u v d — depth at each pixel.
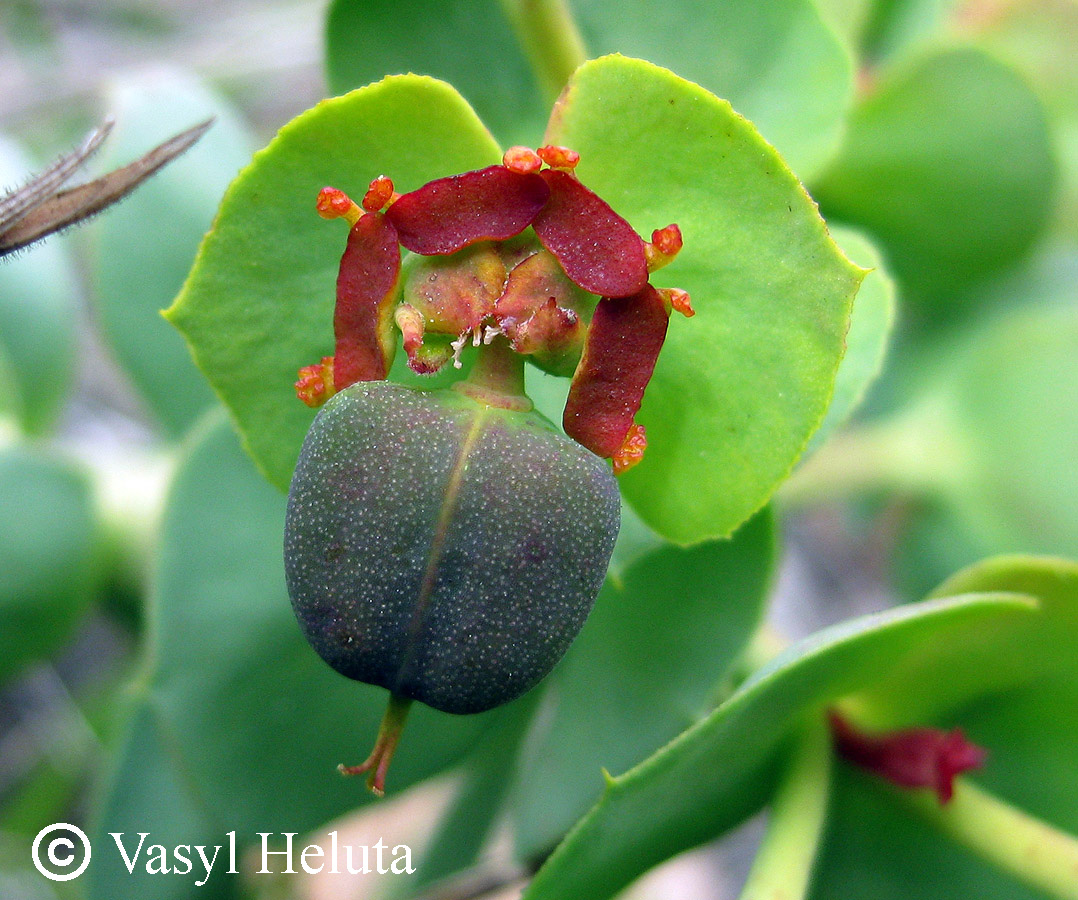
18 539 0.09
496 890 0.08
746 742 0.07
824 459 0.11
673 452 0.07
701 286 0.07
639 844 0.07
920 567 0.11
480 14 0.08
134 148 0.09
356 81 0.08
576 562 0.06
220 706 0.08
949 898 0.08
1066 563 0.07
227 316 0.07
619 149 0.07
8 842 0.11
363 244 0.07
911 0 0.10
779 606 0.13
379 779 0.07
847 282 0.07
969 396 0.11
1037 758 0.08
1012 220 0.10
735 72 0.08
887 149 0.09
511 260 0.07
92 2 0.14
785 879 0.07
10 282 0.09
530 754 0.08
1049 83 0.11
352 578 0.06
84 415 0.13
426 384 0.07
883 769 0.07
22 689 0.12
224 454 0.08
